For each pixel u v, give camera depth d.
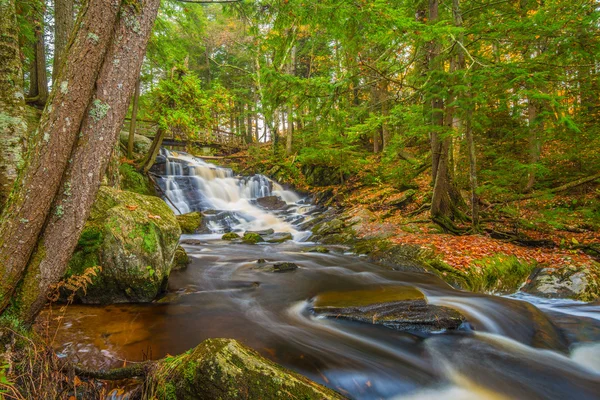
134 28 2.57
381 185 14.93
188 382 2.50
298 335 4.25
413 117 9.15
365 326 4.57
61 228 2.56
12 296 2.48
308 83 7.00
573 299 5.82
